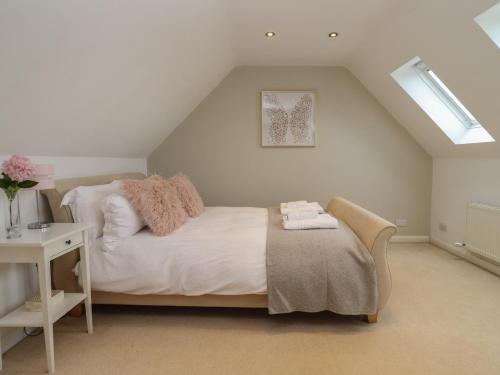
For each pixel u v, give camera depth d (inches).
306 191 153.4
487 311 83.3
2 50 49.3
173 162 153.2
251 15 98.7
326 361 63.6
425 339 70.9
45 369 61.8
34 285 78.1
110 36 65.8
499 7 69.6
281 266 73.1
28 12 47.0
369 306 73.2
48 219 84.3
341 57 136.7
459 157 129.9
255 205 154.7
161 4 69.6
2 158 70.3
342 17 100.0
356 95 148.6
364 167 151.5
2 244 57.4
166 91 110.7
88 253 73.5
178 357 65.2
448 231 137.6
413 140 149.1
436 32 87.7
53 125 75.5
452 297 91.7
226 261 74.8
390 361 63.4
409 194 151.6
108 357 65.3
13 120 63.9
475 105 97.3
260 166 152.6
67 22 54.2
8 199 65.0
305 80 148.5
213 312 84.7
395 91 129.7
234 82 148.8
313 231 86.7
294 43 121.5
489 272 111.2
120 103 92.6
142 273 75.0
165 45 85.7
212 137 151.6
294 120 149.3
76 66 65.2
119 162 128.0
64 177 92.6
